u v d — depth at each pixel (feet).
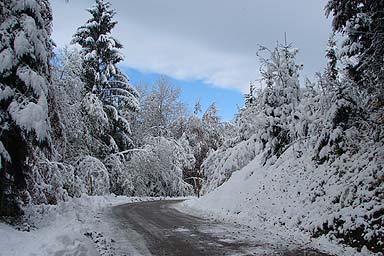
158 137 131.64
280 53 70.33
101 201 81.82
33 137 33.71
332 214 35.58
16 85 34.88
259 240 34.96
